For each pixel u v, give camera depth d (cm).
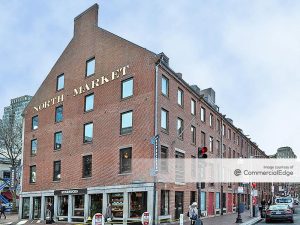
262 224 2797
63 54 3512
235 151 4903
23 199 3731
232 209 4459
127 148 2688
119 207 2661
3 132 5075
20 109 9019
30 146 3769
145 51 2712
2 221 3409
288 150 14450
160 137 2595
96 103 3012
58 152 3338
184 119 3061
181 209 2886
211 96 4306
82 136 3091
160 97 2645
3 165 5659
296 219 3341
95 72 3086
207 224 2619
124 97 2792
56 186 3281
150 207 2433
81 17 3362
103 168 2831
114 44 2956
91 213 2886
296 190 13250
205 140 3578
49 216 3083
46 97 3650
